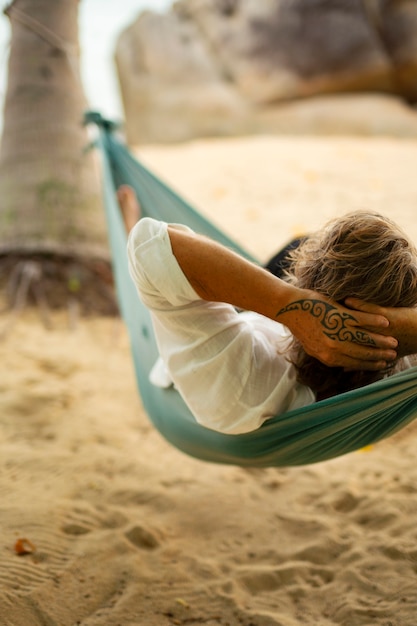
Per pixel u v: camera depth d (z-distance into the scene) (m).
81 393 4.51
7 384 4.51
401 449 3.87
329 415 2.22
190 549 3.05
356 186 8.78
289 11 14.80
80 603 2.68
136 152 11.83
